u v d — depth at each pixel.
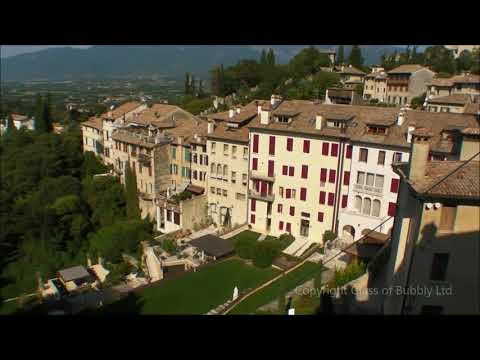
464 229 20.84
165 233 59.53
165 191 64.19
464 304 21.64
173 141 63.06
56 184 70.12
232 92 129.12
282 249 47.91
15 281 59.09
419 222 21.25
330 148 46.50
